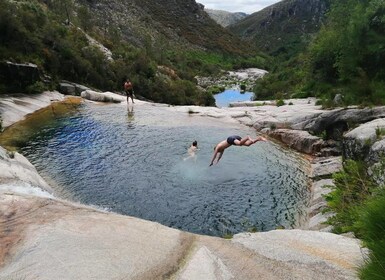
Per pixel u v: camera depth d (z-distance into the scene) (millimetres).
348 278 4383
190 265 4656
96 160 15914
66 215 5773
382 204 4051
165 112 27906
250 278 4422
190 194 12875
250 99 59094
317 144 18484
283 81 50281
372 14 22891
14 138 18562
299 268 4641
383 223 3951
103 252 4758
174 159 16453
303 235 5699
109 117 25141
